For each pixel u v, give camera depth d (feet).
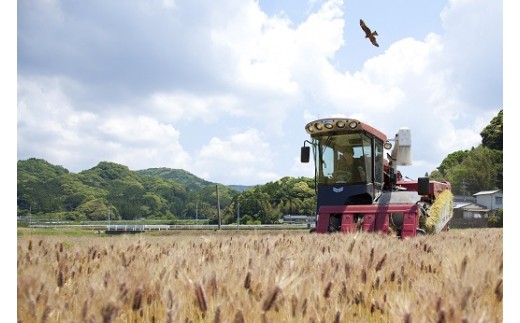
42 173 474.49
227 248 15.25
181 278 9.12
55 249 13.67
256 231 20.62
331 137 47.55
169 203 559.38
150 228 279.49
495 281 9.00
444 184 63.31
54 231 145.48
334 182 47.70
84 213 469.98
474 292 8.30
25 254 11.52
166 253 14.82
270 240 17.89
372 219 41.55
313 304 7.46
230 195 558.97
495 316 8.02
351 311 7.87
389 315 7.66
